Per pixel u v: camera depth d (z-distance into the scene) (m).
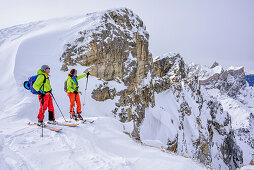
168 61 46.94
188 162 5.06
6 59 17.70
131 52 25.11
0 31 22.83
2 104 12.32
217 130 54.34
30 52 18.67
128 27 26.47
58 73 18.06
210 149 42.28
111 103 19.73
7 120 10.11
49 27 23.86
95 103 18.14
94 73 20.23
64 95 15.86
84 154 4.79
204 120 44.88
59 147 4.93
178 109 37.28
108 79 21.42
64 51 19.86
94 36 21.28
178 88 40.91
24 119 10.77
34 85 6.10
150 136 24.61
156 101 34.31
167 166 4.54
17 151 4.38
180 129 33.84
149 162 4.73
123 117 20.06
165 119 30.73
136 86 25.22
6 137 5.14
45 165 3.97
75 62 19.62
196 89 50.44
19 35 22.02
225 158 49.88
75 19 24.91
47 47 20.09
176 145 29.05
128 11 28.33
